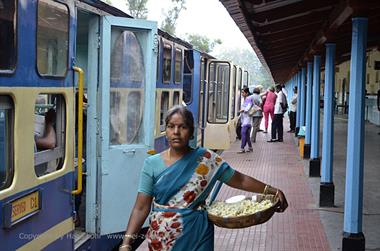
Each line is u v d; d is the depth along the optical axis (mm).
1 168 3857
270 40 11953
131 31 6137
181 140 3545
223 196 9555
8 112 3869
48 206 4449
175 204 3531
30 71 4098
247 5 6805
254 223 3590
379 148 16469
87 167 5926
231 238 7137
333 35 8656
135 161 6180
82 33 6609
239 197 3959
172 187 3514
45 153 4488
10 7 3805
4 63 3736
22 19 3971
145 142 6301
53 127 4703
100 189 5934
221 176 3688
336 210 8648
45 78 4355
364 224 7762
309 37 11914
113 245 6414
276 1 6777
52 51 4492
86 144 5961
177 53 10305
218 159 3664
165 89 9203
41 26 4289
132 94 6211
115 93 6035
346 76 32594
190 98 12273
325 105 8883
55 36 4551
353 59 6070
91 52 5875
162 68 8914
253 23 8484
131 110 6195
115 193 6031
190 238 3537
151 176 3576
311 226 7699
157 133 8688
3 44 3719
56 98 4746
